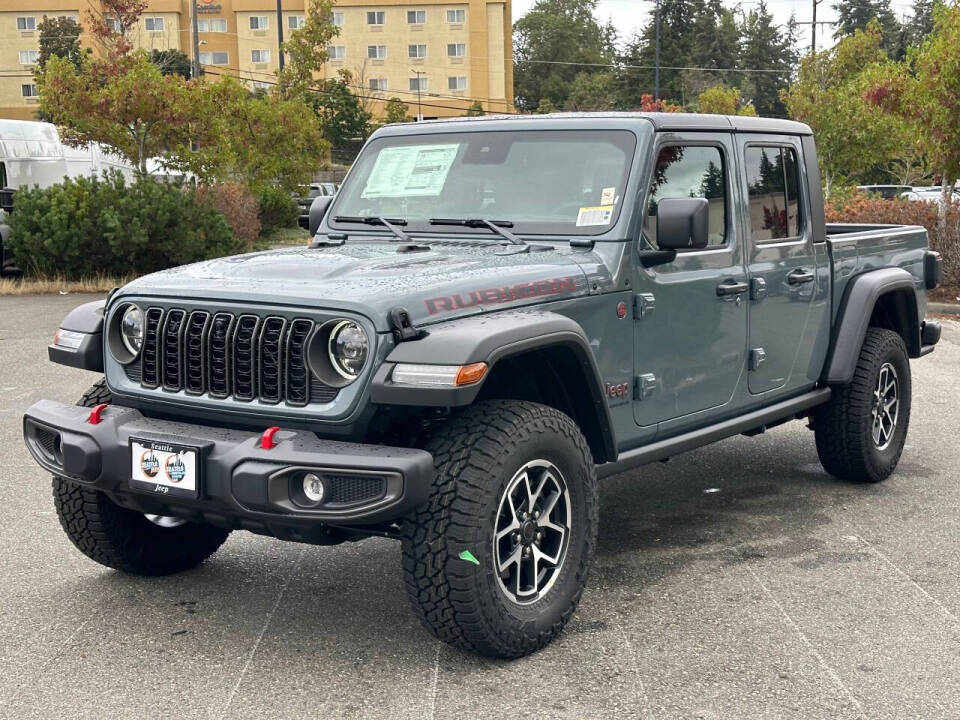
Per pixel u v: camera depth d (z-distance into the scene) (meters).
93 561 5.11
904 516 5.76
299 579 4.87
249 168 32.59
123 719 3.52
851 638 4.16
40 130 21.58
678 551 5.22
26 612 4.47
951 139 16.08
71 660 4.00
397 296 3.72
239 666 3.93
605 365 4.46
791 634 4.20
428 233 4.91
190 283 4.11
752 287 5.27
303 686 3.76
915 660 3.96
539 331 3.85
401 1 88.06
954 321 13.97
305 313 3.75
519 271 4.14
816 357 5.89
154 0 85.88
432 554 3.69
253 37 88.38
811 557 5.11
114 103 22.95
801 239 5.71
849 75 31.94
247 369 3.89
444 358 3.55
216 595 4.66
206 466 3.75
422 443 4.06
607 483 6.50
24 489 6.29
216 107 25.48
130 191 19.11
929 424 7.94
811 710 3.56
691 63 91.38
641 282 4.61
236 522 3.84
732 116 5.28
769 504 6.02
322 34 38.41
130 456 3.94
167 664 3.96
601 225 4.57
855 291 6.07
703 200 4.22
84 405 4.44
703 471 6.75
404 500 3.52
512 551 3.92
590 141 4.78
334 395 3.71
